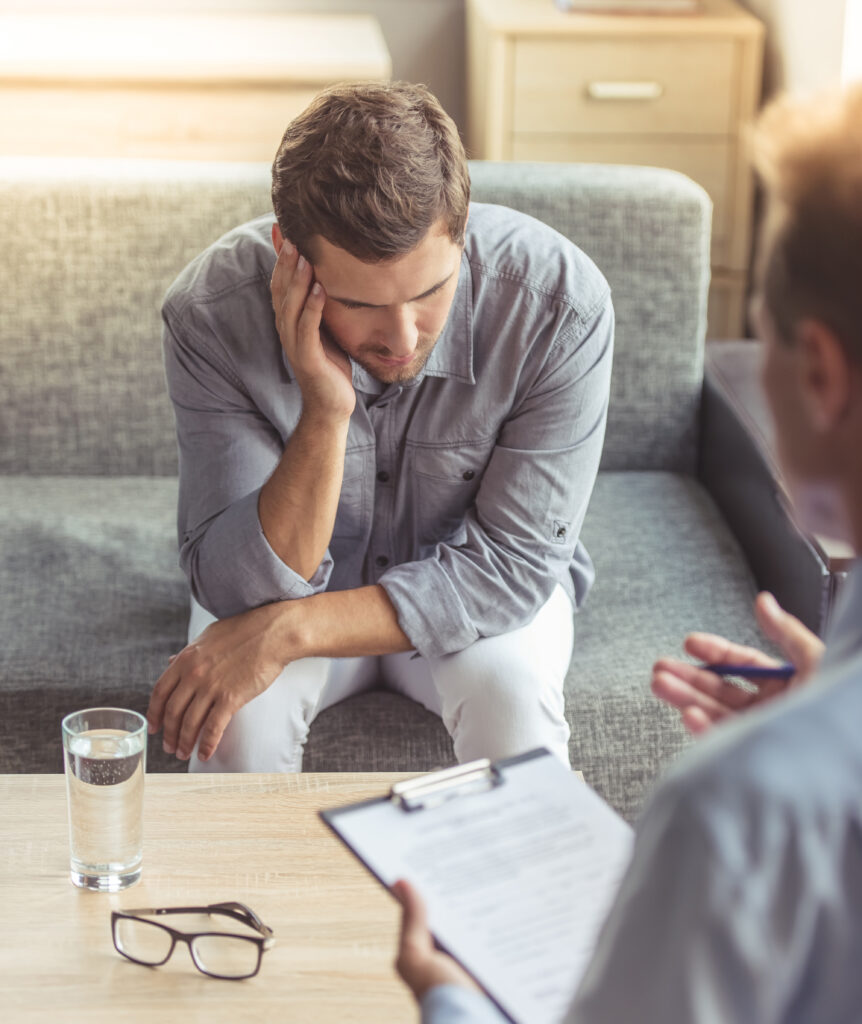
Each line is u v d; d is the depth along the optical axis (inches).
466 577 59.0
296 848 46.7
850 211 21.5
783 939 20.1
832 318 22.0
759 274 23.9
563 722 59.4
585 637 68.0
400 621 58.0
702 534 75.8
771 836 20.0
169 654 65.9
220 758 57.5
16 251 78.5
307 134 50.1
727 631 67.7
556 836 33.6
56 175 78.9
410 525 64.2
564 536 60.5
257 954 41.3
